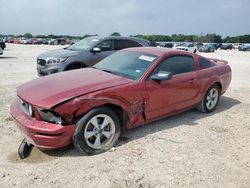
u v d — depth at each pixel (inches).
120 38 413.1
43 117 159.9
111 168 157.5
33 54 1031.6
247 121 245.4
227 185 146.4
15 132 199.6
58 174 150.0
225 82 273.9
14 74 468.4
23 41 2815.0
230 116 257.6
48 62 358.3
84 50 378.6
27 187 138.3
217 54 1578.5
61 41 2829.7
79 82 181.8
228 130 221.9
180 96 223.9
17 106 184.7
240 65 797.9
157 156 173.0
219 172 158.2
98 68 222.8
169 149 183.0
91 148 170.2
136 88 189.0
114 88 178.4
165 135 205.0
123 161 165.5
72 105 159.6
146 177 150.0
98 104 168.9
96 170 154.9
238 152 183.9
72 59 362.3
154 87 200.1
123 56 228.8
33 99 163.8
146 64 207.6
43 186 139.4
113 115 177.2
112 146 179.8
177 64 226.5
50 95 163.5
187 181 148.0
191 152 180.2
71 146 181.3
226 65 283.0
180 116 249.4
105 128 177.0
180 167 161.3
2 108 252.8
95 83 180.7
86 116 165.0
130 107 186.7
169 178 150.0
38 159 165.2
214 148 187.9
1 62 682.2
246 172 159.8
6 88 340.2
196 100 242.5
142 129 214.5
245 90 380.5
